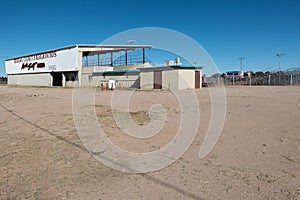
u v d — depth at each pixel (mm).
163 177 3221
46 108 10047
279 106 10125
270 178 3141
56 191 2828
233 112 8555
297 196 2691
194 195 2729
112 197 2697
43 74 35906
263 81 39062
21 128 6141
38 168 3514
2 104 11664
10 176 3232
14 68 43500
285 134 5336
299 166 3531
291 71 38156
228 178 3158
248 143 4695
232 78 44281
